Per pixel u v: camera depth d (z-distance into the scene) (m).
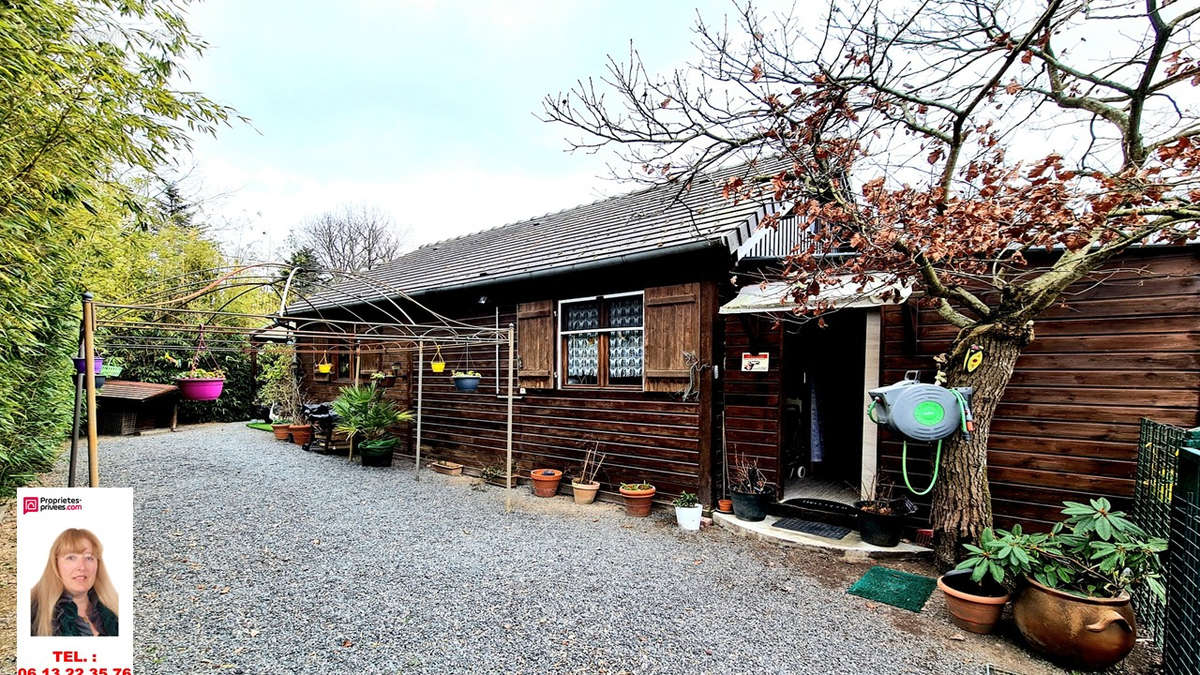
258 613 3.53
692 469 5.89
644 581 4.14
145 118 3.76
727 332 5.90
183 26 4.27
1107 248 3.17
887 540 4.64
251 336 4.95
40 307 4.25
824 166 3.70
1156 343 3.98
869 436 5.15
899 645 3.23
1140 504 3.68
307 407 10.55
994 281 3.90
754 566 4.46
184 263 12.90
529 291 7.42
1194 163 2.71
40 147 3.01
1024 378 4.43
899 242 3.41
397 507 6.21
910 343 4.91
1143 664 3.03
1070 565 3.10
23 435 5.03
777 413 5.56
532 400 7.39
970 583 3.58
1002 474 4.49
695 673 2.93
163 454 9.24
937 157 3.87
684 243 5.45
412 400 9.24
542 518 5.83
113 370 4.61
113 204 4.78
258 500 6.41
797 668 2.99
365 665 2.95
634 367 6.45
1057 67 3.38
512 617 3.53
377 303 9.66
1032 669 2.99
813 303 4.68
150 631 3.27
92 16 3.66
